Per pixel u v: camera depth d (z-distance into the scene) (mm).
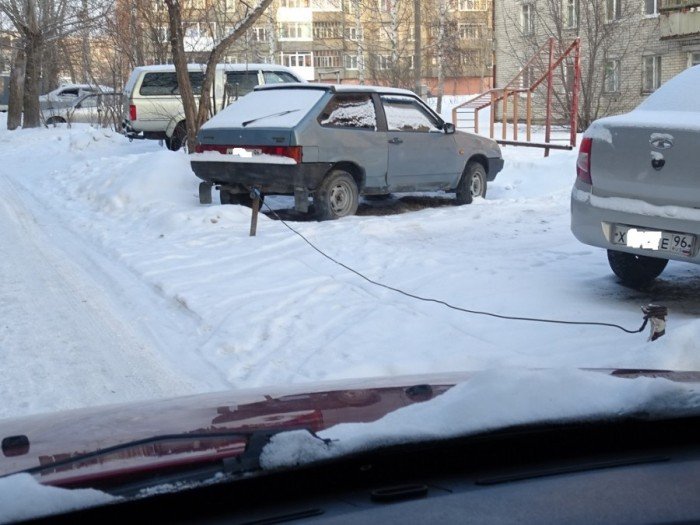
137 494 1609
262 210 11734
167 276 8117
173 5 14242
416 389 2604
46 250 9719
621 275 7266
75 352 6078
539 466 1802
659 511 1490
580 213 6680
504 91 20750
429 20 40844
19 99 30094
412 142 11523
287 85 11234
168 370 5680
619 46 33031
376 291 7289
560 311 6555
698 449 1905
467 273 7742
